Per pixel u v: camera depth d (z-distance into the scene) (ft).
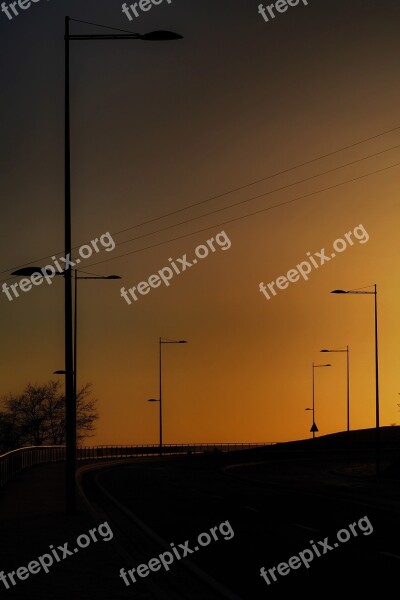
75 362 180.45
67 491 87.30
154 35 89.25
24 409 400.67
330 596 48.57
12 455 153.58
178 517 92.53
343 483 162.50
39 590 47.03
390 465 229.25
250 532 78.33
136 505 109.40
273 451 314.96
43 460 224.33
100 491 137.08
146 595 45.70
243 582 52.95
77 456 265.95
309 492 135.95
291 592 49.80
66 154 89.45
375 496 126.41
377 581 53.36
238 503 113.09
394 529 81.00
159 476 189.37
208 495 128.67
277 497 124.88
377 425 183.42
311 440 416.26
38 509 93.45
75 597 45.09
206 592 49.26
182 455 325.62
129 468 234.17
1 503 101.30
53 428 402.72
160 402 313.12
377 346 188.24
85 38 89.51
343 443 375.86
